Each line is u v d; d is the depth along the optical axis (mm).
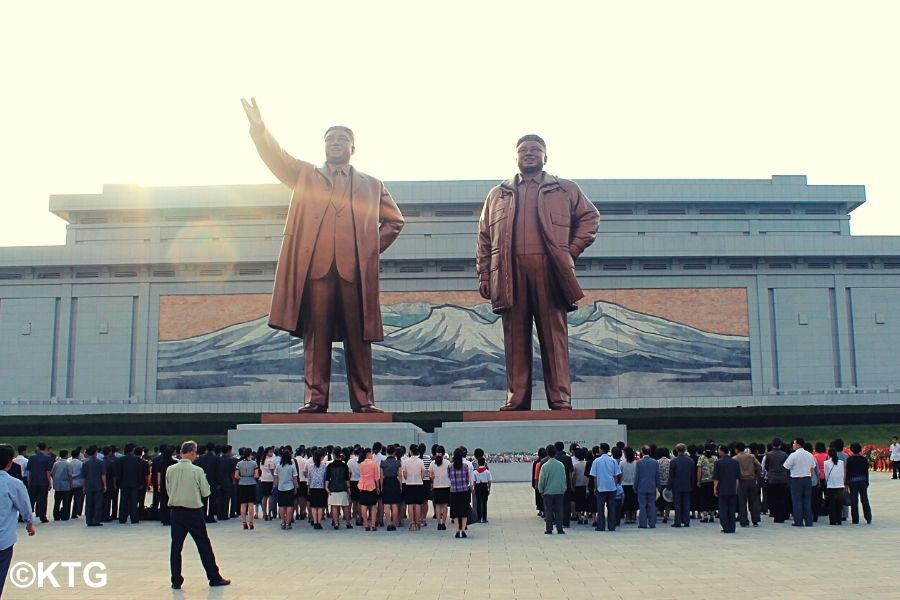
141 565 12625
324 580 11164
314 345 24250
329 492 17016
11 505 8328
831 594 9836
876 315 55219
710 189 61438
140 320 54469
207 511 18547
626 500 17516
